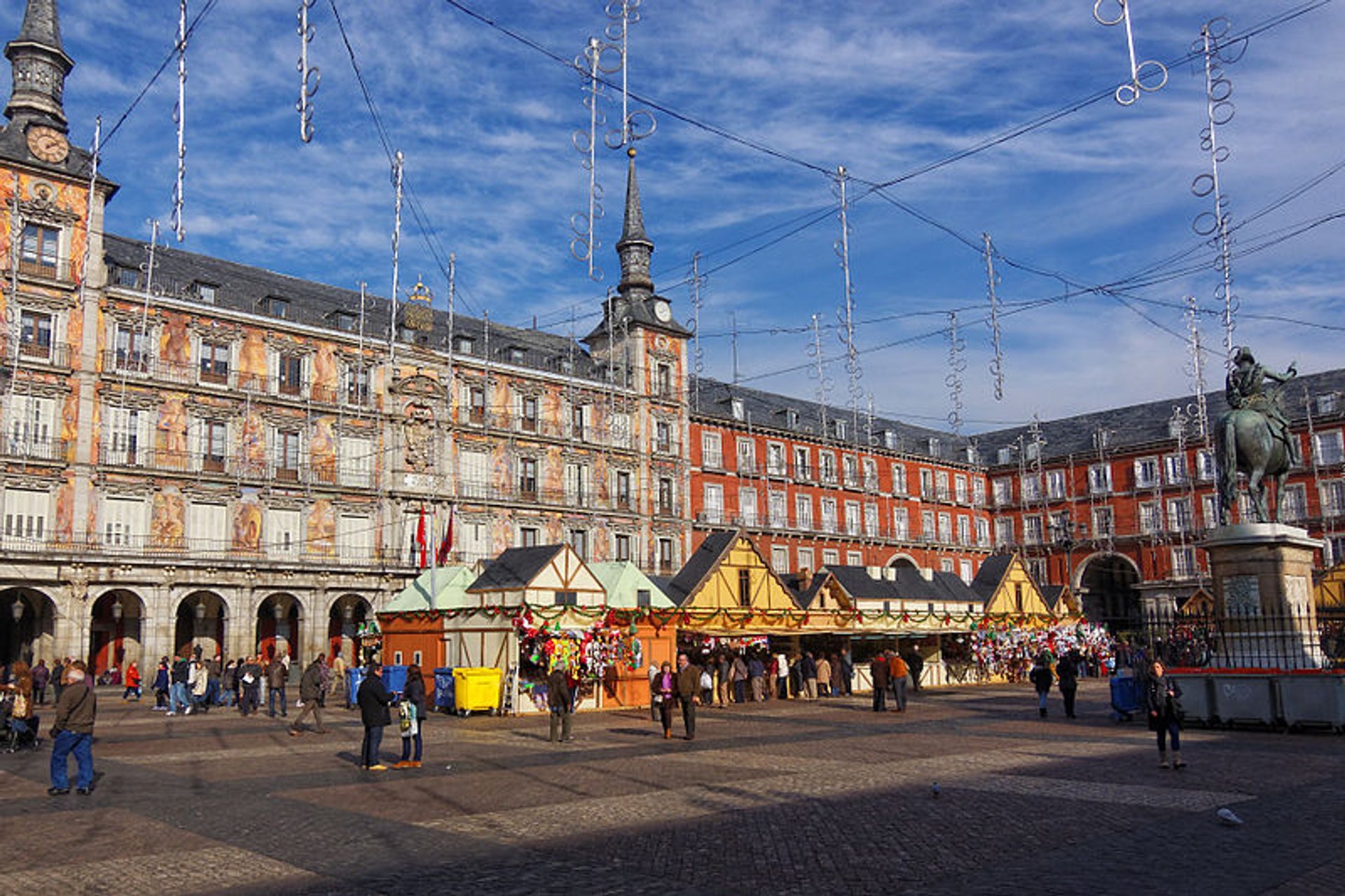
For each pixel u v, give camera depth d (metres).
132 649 50.88
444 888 9.30
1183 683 24.27
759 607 39.59
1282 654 23.53
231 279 56.25
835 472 80.19
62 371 46.44
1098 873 9.73
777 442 76.75
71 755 20.44
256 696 33.81
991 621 48.28
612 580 35.78
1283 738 21.70
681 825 12.32
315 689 25.31
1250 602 24.33
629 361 69.50
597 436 65.75
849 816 12.83
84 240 47.88
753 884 9.45
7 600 47.72
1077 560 85.06
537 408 63.62
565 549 32.28
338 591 53.16
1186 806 13.34
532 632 30.53
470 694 30.28
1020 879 9.55
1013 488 91.06
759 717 29.75
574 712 32.19
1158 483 80.94
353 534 54.56
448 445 58.72
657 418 69.81
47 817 13.13
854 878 9.66
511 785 15.84
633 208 73.06
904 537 83.81
